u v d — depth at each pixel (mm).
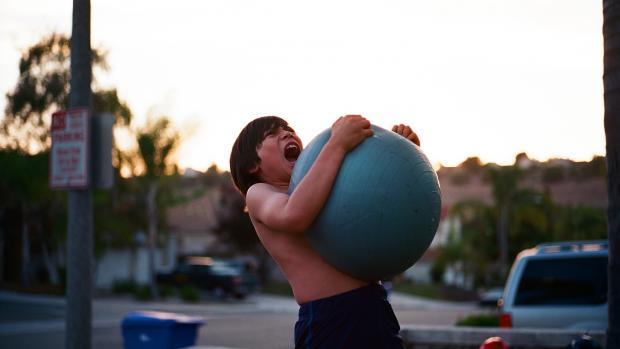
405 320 24797
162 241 43094
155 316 8914
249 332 20906
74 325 7277
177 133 34156
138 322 8875
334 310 2734
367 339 2719
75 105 7469
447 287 59438
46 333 19922
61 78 34125
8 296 32719
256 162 2949
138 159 34375
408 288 62344
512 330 8406
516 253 65875
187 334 9000
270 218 2715
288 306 36875
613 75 4742
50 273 36438
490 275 64000
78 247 7367
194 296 35500
